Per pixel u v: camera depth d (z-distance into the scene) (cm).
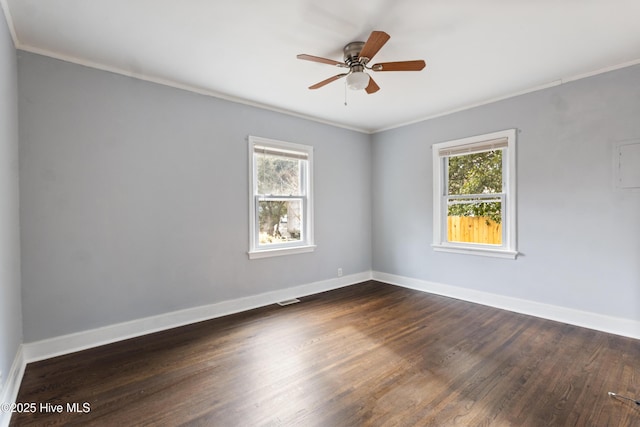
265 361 234
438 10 195
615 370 217
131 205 278
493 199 360
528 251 328
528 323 304
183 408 180
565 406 180
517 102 332
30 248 233
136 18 201
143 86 284
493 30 218
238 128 346
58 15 197
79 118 253
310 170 413
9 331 192
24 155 230
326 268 434
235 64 266
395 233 461
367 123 446
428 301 378
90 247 259
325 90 323
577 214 297
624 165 272
